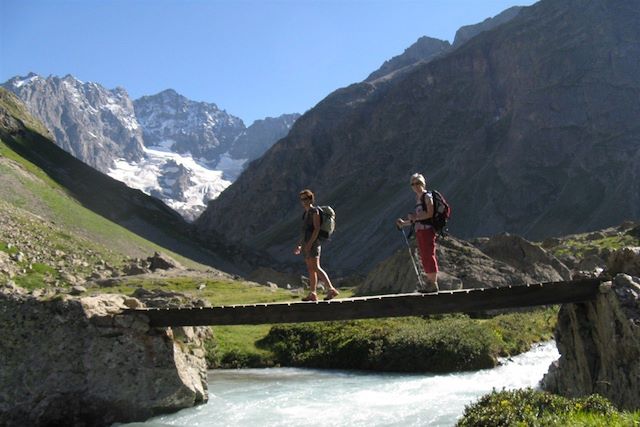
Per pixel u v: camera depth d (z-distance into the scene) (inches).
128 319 832.9
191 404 875.4
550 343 1470.2
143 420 815.1
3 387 805.2
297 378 1168.8
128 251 4453.7
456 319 1568.7
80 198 5974.4
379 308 697.6
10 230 3137.3
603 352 655.1
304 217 719.1
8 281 2182.6
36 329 832.9
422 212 650.8
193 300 1571.1
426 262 660.7
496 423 513.3
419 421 781.9
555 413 504.7
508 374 1108.5
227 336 1555.1
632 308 609.6
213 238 7500.0
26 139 6988.2
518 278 2030.0
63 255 3107.8
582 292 677.3
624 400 591.8
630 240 3248.0
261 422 802.2
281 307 735.7
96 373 813.2
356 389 1016.2
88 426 799.1
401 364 1227.2
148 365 830.5
